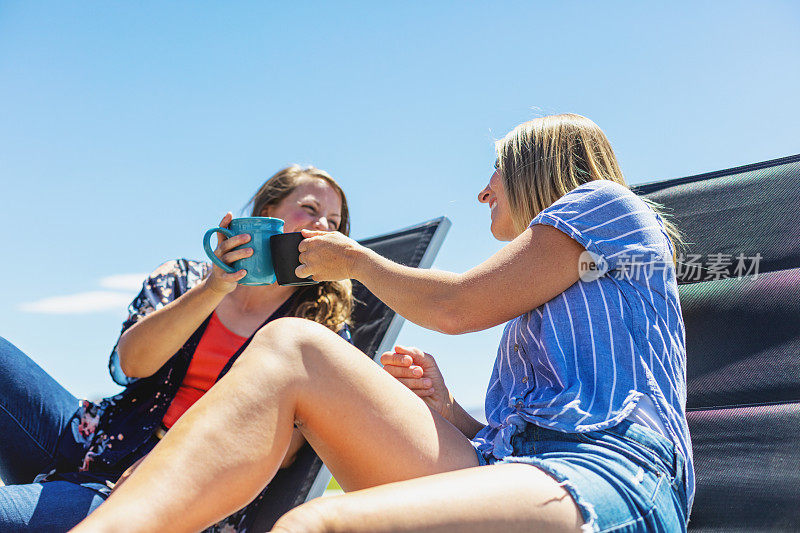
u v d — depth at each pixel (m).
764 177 1.95
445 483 1.02
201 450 1.03
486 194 1.73
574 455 1.16
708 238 1.92
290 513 0.95
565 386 1.27
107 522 0.93
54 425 2.06
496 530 0.98
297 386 1.14
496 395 1.47
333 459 1.21
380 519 0.95
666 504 1.16
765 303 1.77
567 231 1.34
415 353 1.68
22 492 1.67
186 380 2.06
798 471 1.54
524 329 1.41
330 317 2.13
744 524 1.53
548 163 1.56
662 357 1.30
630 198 1.42
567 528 1.02
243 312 2.15
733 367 1.74
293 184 2.37
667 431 1.24
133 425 1.96
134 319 2.08
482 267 1.37
